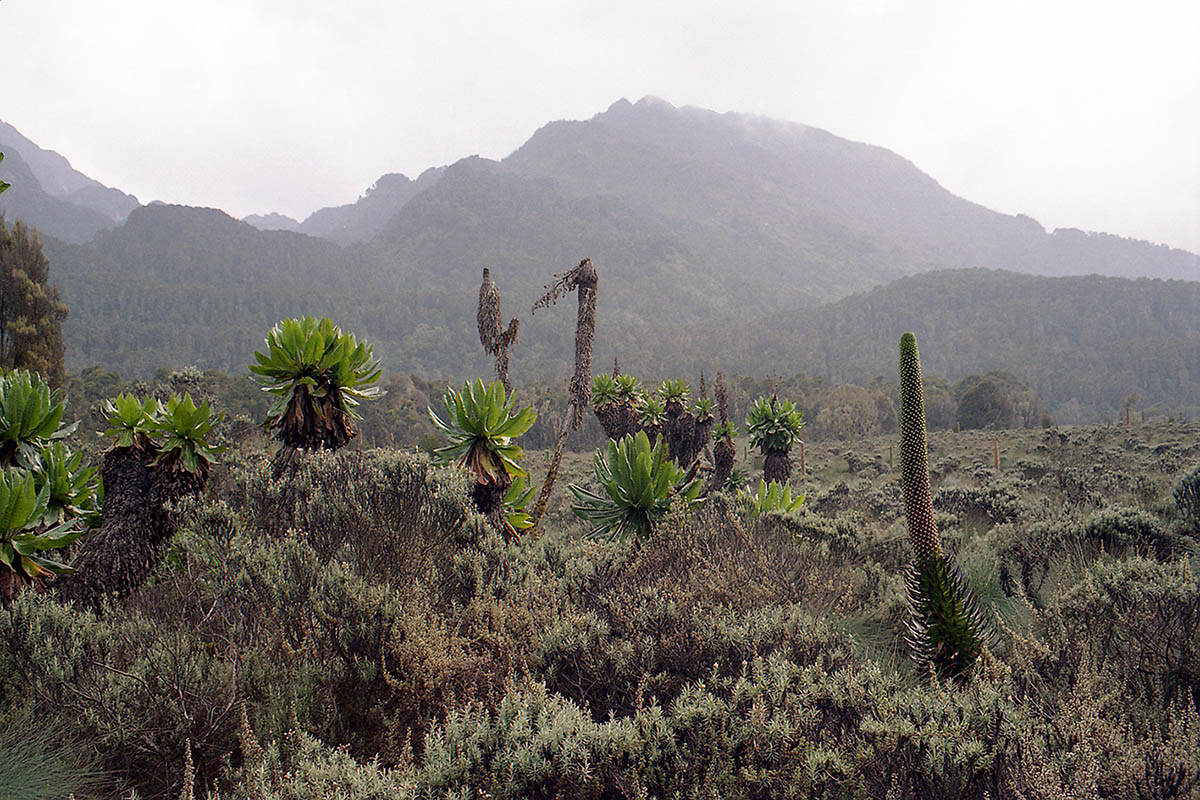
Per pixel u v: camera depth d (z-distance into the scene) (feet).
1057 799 6.17
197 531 11.78
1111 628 9.88
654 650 9.96
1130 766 6.55
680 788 6.81
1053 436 113.80
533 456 152.46
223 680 8.31
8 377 13.97
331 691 8.58
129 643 9.02
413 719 8.46
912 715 7.91
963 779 6.79
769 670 8.91
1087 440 115.14
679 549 14.28
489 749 6.97
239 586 9.95
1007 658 10.69
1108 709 7.86
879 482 77.30
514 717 7.55
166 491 12.79
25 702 7.95
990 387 296.92
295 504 13.16
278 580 10.12
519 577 12.17
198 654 8.85
